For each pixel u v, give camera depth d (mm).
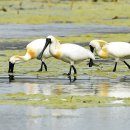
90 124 17438
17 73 26797
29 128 17078
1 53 33500
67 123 17594
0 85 23625
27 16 56500
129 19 55438
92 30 47031
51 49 26125
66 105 19734
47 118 18125
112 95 21375
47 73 26734
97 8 62562
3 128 17062
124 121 17797
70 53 25906
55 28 48844
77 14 58438
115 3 66250
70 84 23859
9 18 55188
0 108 19344
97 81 24625
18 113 18703
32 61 30484
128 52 27031
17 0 71812
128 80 24953
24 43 38562
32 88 22906
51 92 22000
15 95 21359
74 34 44125
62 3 68875
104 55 27516
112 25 51375
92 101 20312
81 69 27922
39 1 71188
